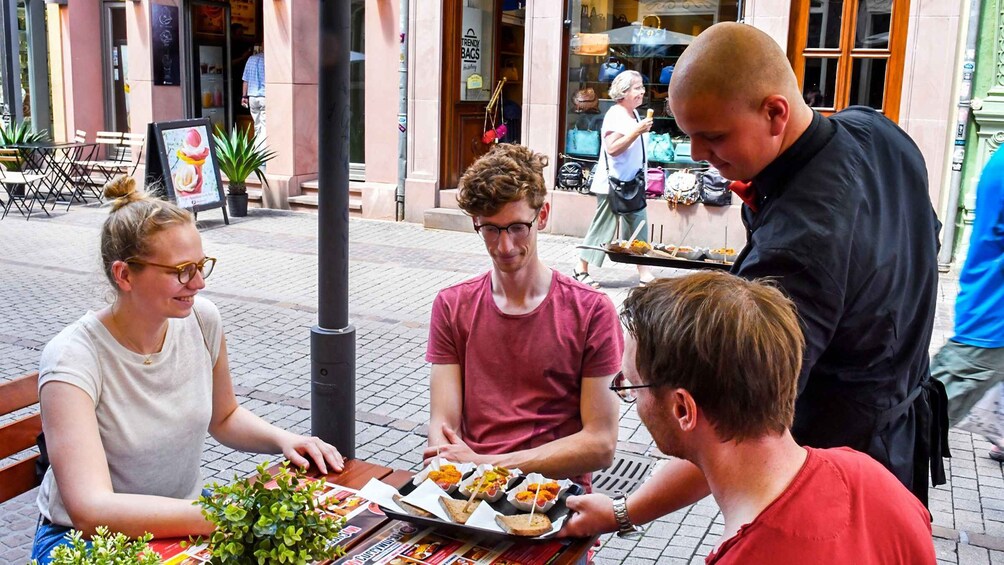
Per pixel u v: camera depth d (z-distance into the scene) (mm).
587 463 2701
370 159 12352
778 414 1547
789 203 2115
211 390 2771
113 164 14008
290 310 7902
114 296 2516
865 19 9578
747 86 2057
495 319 2826
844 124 2273
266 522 1878
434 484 2377
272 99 12891
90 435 2385
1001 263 4277
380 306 8031
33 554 2498
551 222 11234
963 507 4395
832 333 2090
